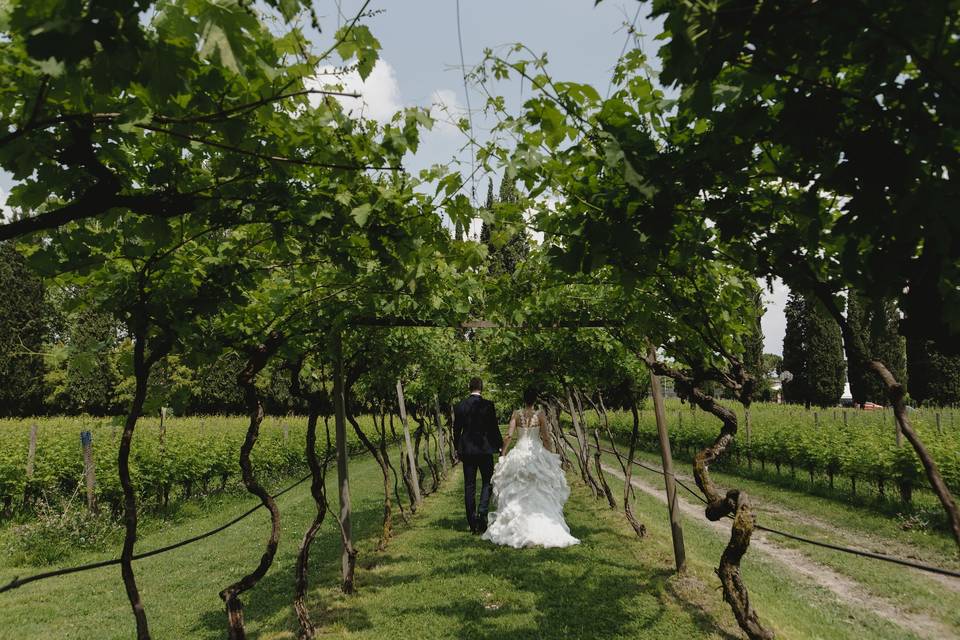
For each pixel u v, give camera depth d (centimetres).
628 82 239
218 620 468
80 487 894
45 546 739
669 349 469
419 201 288
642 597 464
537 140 246
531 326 553
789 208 233
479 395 788
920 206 154
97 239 264
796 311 4294
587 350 761
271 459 1411
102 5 115
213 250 312
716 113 194
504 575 535
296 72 201
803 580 574
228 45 139
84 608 517
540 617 430
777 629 394
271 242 319
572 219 254
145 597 548
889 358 3272
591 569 543
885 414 1697
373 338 591
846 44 153
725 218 239
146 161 225
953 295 163
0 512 941
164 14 142
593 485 1020
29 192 207
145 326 286
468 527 787
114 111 183
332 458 1802
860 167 160
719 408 426
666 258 268
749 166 217
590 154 235
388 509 673
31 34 115
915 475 858
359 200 271
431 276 402
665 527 781
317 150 235
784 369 4350
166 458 1039
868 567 616
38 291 3225
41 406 3206
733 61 162
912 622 461
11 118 185
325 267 395
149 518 962
